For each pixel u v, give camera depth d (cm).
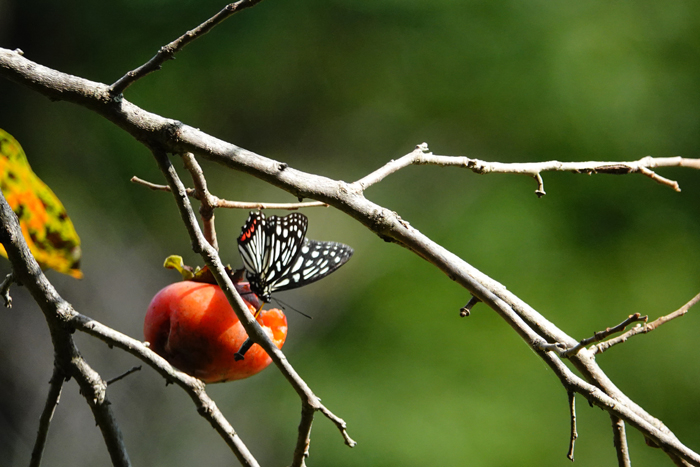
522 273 1107
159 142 295
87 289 1095
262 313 340
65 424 972
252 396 1111
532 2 1226
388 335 1102
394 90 1233
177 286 337
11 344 959
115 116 293
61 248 362
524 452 966
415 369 1054
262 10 1230
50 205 352
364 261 1207
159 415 1088
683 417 1039
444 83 1219
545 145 1173
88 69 1174
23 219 352
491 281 318
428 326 1091
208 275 343
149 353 280
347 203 293
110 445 293
